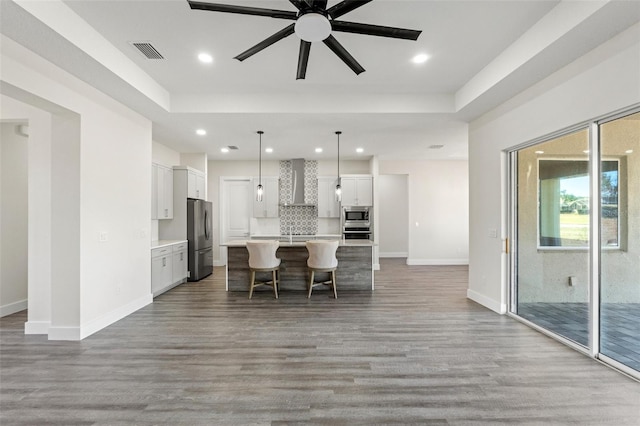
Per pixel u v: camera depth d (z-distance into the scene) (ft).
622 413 6.58
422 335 10.89
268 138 18.58
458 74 12.03
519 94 11.61
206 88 13.25
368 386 7.66
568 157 10.21
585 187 9.48
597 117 8.54
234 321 12.44
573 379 7.93
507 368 8.52
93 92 11.22
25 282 14.32
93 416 6.56
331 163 26.20
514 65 9.77
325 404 6.95
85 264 10.93
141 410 6.75
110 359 9.13
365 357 9.22
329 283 16.98
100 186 11.66
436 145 20.48
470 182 15.43
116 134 12.52
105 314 11.96
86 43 8.76
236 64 11.16
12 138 13.75
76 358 9.20
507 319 12.55
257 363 8.86
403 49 10.16
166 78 12.30
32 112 11.44
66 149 10.68
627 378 7.95
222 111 13.67
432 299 15.70
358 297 16.15
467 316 12.95
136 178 13.93
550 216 11.07
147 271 14.90
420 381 7.88
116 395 7.30
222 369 8.52
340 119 14.73
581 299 9.82
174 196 20.07
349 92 13.66
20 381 7.92
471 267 15.65
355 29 7.20
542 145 11.45
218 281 20.22
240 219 26.40
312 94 13.71
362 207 24.94
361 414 6.61
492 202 13.62
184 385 7.72
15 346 10.10
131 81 10.94
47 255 11.30
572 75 9.25
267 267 15.94
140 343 10.29
